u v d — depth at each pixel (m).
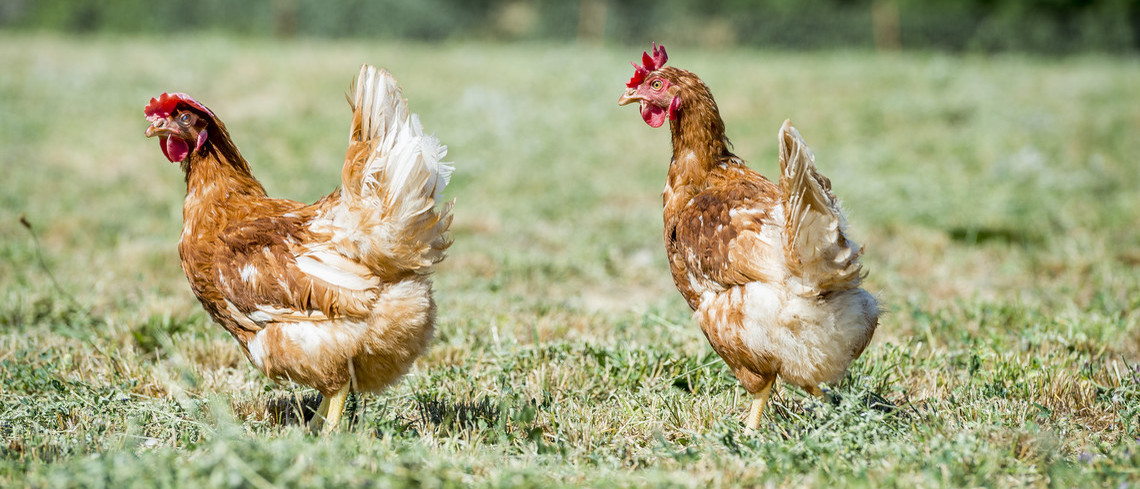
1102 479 3.50
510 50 26.05
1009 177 12.62
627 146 14.91
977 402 4.47
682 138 4.50
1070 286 7.41
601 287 8.09
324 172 12.81
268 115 16.38
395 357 4.03
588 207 11.43
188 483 3.14
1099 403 4.58
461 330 6.02
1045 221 10.29
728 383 5.03
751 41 31.31
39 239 9.07
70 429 4.25
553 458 3.80
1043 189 11.88
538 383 4.99
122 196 11.26
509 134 15.25
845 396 4.14
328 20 30.91
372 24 31.23
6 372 5.16
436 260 4.08
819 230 3.71
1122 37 31.03
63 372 5.17
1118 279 7.51
